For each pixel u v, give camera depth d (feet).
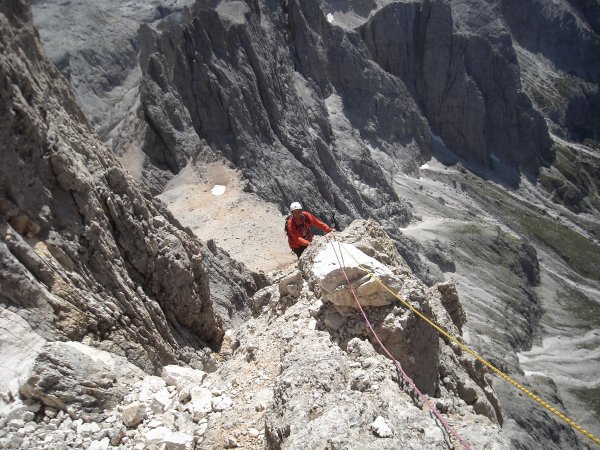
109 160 43.68
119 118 231.71
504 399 113.91
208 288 51.57
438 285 50.37
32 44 39.09
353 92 261.85
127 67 337.72
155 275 44.32
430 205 247.70
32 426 29.09
